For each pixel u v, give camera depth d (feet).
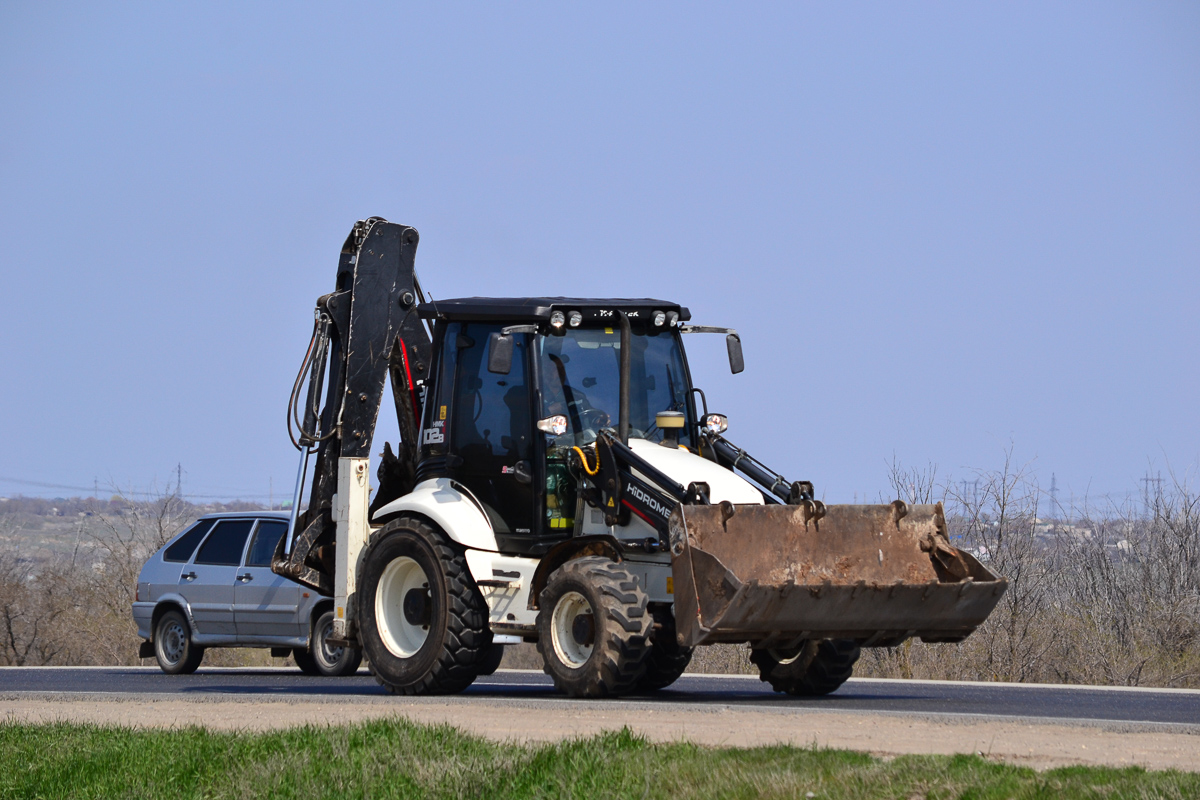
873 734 86.74
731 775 69.82
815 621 110.01
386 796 73.87
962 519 200.13
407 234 149.69
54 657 267.80
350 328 145.38
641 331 131.23
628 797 68.74
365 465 144.25
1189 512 210.59
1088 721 93.45
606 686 112.57
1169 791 63.16
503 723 95.96
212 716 107.45
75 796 79.66
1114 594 200.13
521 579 123.95
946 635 116.88
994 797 63.87
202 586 187.11
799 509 116.78
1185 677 182.60
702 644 109.70
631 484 119.65
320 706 112.78
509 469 126.72
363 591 134.31
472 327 134.00
